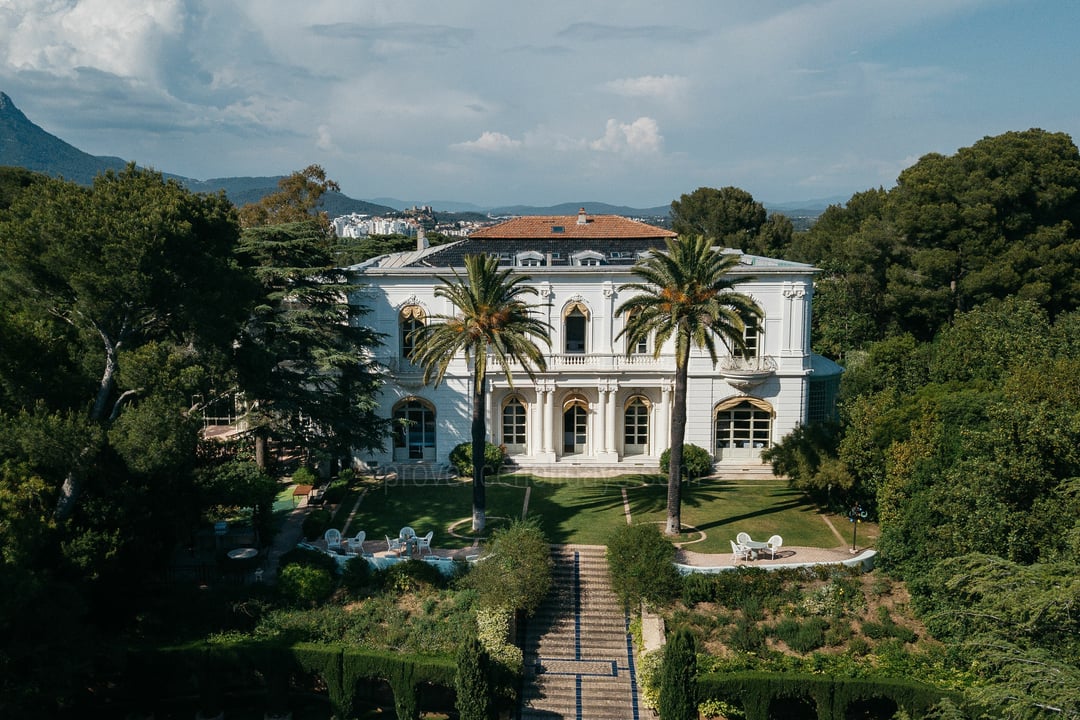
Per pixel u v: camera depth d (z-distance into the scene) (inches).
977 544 1227.9
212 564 1453.0
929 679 1225.4
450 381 1964.8
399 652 1291.8
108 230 1190.9
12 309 1318.9
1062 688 906.1
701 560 1461.6
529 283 1927.9
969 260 2492.6
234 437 1651.1
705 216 3865.7
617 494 1809.8
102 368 1311.5
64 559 1192.8
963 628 1228.5
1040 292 2365.9
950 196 2541.8
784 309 1924.2
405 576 1425.9
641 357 1952.5
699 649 1312.7
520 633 1387.8
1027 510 1234.0
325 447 1699.1
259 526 1509.6
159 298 1291.8
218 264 1331.2
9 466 1155.3
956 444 1382.9
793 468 1690.5
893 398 1640.0
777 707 1291.8
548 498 1787.6
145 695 1289.4
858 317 2674.7
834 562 1428.4
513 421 2020.2
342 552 1487.5
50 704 1233.4
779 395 1955.0
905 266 2672.2
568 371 1943.9
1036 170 2452.0
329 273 1808.6
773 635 1332.4
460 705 1201.4
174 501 1343.5
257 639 1317.7
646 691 1262.3
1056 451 1221.7
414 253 2384.4
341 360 1689.2
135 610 1349.7
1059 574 1037.2
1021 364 1566.2
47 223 1188.5
